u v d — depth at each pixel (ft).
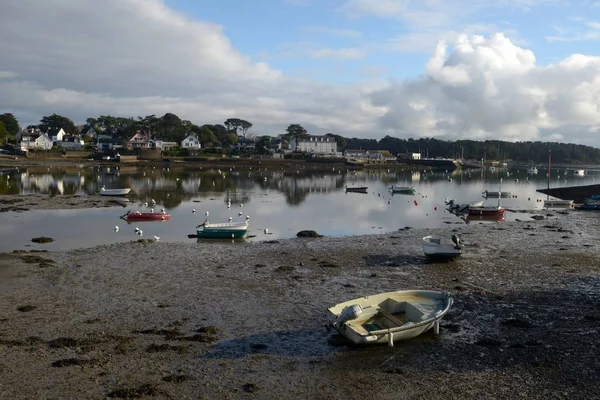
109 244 112.37
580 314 65.26
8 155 449.48
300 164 515.50
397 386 45.91
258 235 128.88
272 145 635.25
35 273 84.48
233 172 413.39
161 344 54.44
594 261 96.48
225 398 43.14
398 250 107.14
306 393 44.50
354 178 388.98
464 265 93.61
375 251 106.22
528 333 58.70
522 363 50.52
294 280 82.43
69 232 128.57
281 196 232.53
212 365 49.80
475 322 62.49
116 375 46.93
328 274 86.89
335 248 109.29
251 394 44.01
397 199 230.07
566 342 55.77
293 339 57.21
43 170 363.97
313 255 101.96
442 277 84.99
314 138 643.45
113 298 71.36
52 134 598.75
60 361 49.03
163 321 62.39
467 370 49.11
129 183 281.54
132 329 59.36
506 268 91.15
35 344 53.78
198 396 43.37
